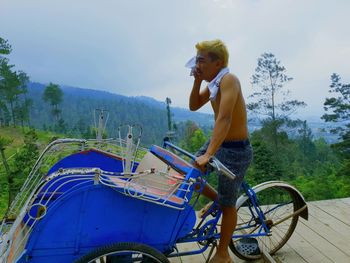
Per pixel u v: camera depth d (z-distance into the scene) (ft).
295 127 113.50
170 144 10.07
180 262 11.16
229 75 8.33
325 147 165.17
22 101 220.02
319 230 13.08
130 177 7.42
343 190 92.89
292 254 11.55
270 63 112.47
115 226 7.50
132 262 8.01
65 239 7.23
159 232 7.87
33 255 7.12
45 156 9.44
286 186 11.18
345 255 11.39
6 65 183.83
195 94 9.89
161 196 7.77
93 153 9.75
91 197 7.24
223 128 7.97
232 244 10.81
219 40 8.60
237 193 9.10
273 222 11.01
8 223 8.45
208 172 8.63
